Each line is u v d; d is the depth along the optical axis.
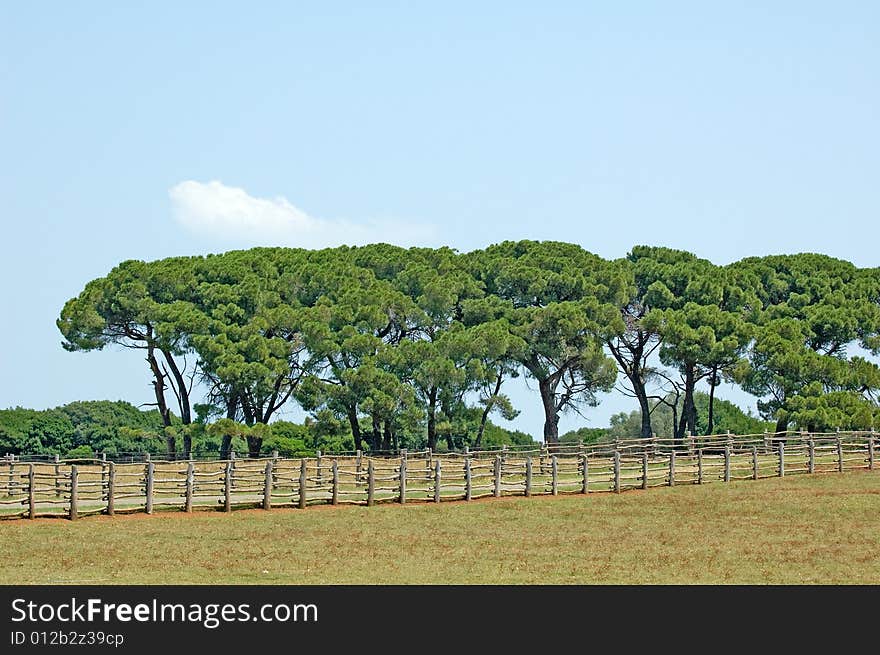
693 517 70.31
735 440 100.06
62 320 122.19
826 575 52.22
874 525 66.81
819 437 99.19
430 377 120.44
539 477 84.00
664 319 127.25
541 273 132.00
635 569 53.47
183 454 121.94
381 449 124.44
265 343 119.88
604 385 127.69
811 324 130.88
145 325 124.44
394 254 140.00
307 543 59.19
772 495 79.31
